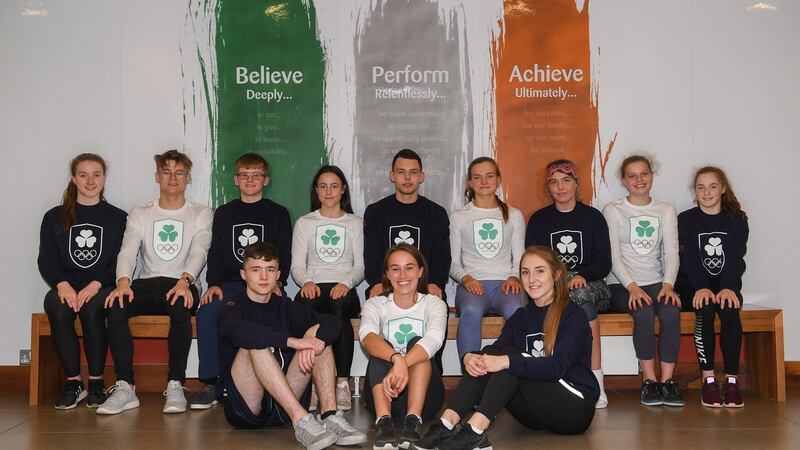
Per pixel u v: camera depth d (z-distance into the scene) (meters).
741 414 3.46
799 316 4.31
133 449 2.83
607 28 4.35
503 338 3.14
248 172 4.07
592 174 4.36
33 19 4.26
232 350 3.15
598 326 3.74
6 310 4.23
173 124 4.32
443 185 4.37
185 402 3.58
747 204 4.35
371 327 3.15
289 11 4.33
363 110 4.36
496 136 4.36
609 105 4.36
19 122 4.25
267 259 3.13
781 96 4.35
